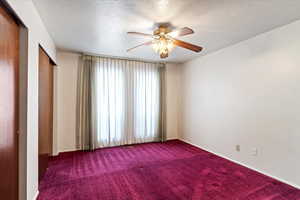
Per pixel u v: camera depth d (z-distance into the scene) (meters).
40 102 2.21
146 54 3.65
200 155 3.38
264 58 2.48
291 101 2.17
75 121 3.62
